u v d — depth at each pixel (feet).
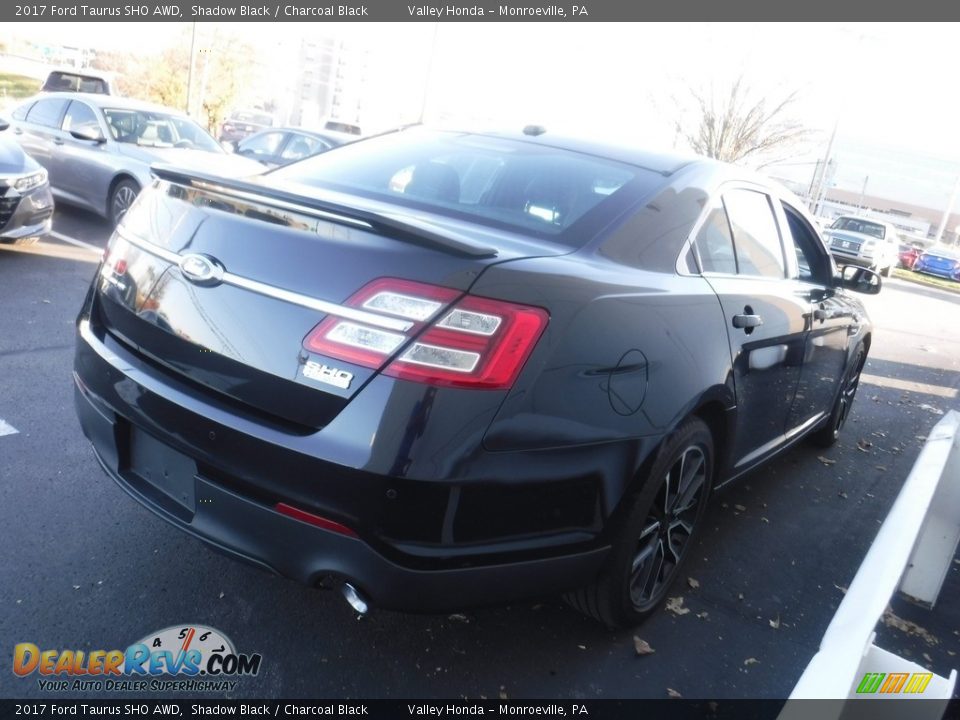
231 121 101.50
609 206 9.09
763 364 10.62
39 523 9.98
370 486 6.58
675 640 9.52
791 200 12.90
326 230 7.10
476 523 6.94
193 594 9.07
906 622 10.68
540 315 6.97
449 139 10.95
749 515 13.48
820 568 12.02
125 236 8.55
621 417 7.75
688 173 10.20
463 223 8.62
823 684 5.03
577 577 7.90
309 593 9.39
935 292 83.82
